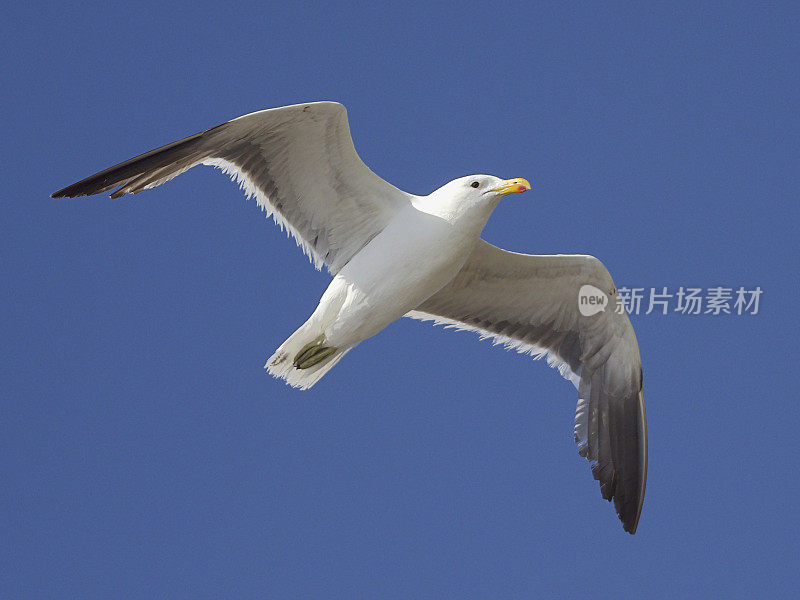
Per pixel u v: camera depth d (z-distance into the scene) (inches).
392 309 494.0
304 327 495.8
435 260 485.7
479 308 558.9
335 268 502.9
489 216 489.4
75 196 466.9
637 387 553.9
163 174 479.5
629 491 556.4
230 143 478.6
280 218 495.2
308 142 475.2
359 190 489.1
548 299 550.6
